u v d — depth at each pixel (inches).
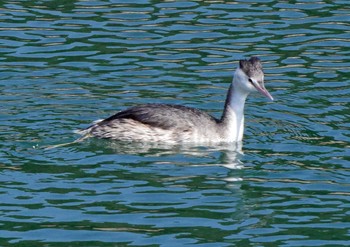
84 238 598.9
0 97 821.9
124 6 1018.7
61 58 903.7
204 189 673.6
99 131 759.1
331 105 828.0
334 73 888.3
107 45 932.0
